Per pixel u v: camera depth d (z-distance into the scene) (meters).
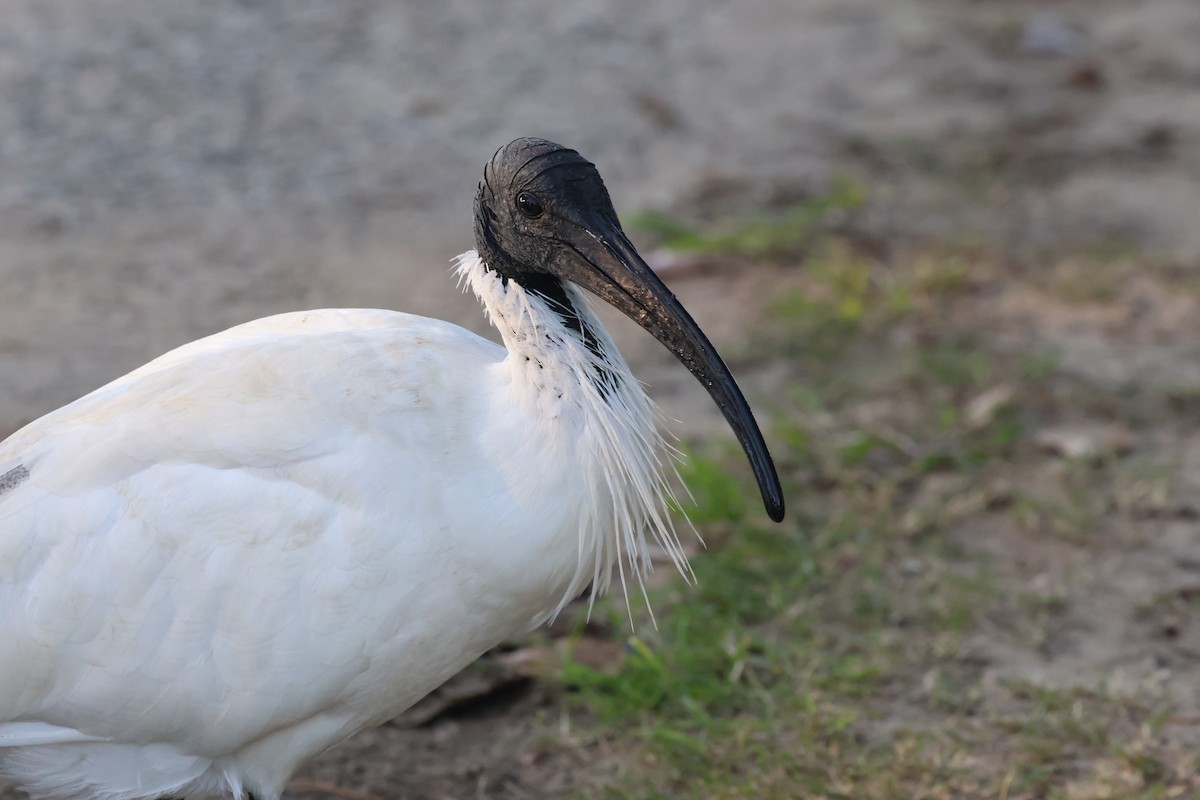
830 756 8.38
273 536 6.46
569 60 20.50
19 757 6.85
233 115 17.89
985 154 18.20
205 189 16.00
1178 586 10.07
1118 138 18.89
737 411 6.92
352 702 6.87
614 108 18.94
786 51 21.55
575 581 6.94
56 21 20.12
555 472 6.64
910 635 9.57
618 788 8.19
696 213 16.12
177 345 12.55
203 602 6.46
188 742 6.75
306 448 6.52
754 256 15.34
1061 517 10.84
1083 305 14.42
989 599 9.93
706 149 17.94
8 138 16.73
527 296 6.86
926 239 15.91
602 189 6.96
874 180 17.39
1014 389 12.74
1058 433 12.08
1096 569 10.34
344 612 6.51
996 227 16.28
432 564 6.55
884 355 13.40
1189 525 10.86
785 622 9.62
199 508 6.45
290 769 7.07
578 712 8.95
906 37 22.38
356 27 21.02
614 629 9.55
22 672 6.50
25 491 6.54
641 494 6.92
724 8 23.25
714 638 9.33
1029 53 21.88
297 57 19.78
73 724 6.65
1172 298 14.62
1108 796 7.99
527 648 9.34
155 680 6.51
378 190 16.31
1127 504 11.11
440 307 13.60
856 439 11.87
